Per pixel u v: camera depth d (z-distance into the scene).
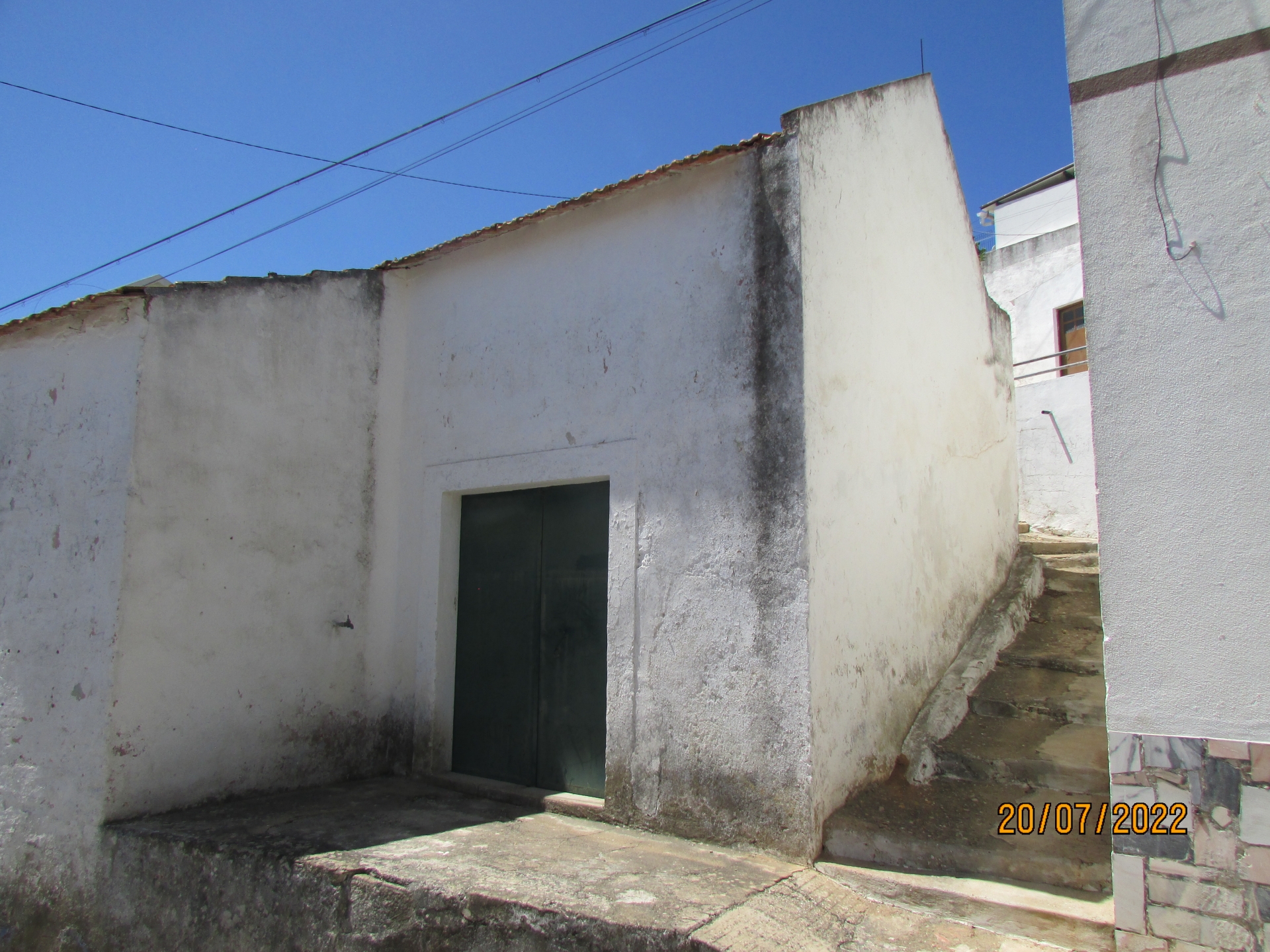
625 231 5.20
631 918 3.37
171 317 5.11
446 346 6.14
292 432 5.69
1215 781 2.98
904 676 5.14
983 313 7.46
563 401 5.39
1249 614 2.97
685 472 4.74
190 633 5.07
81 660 4.89
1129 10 3.41
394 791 5.54
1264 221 3.08
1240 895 2.91
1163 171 3.29
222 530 5.27
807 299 4.44
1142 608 3.16
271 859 4.20
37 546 5.26
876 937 3.43
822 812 4.13
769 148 4.60
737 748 4.34
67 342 5.37
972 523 6.64
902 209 5.80
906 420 5.59
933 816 4.25
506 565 5.78
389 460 6.27
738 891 3.68
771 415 4.43
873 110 5.44
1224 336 3.11
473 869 3.98
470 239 5.88
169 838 4.50
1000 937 3.40
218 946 4.26
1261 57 3.14
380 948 3.81
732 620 4.44
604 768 5.07
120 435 4.95
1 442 5.61
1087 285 3.38
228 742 5.21
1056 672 5.80
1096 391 3.33
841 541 4.56
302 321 5.80
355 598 5.97
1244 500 3.02
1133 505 3.21
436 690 5.86
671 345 4.90
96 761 4.73
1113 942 3.24
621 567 4.93
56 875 4.84
